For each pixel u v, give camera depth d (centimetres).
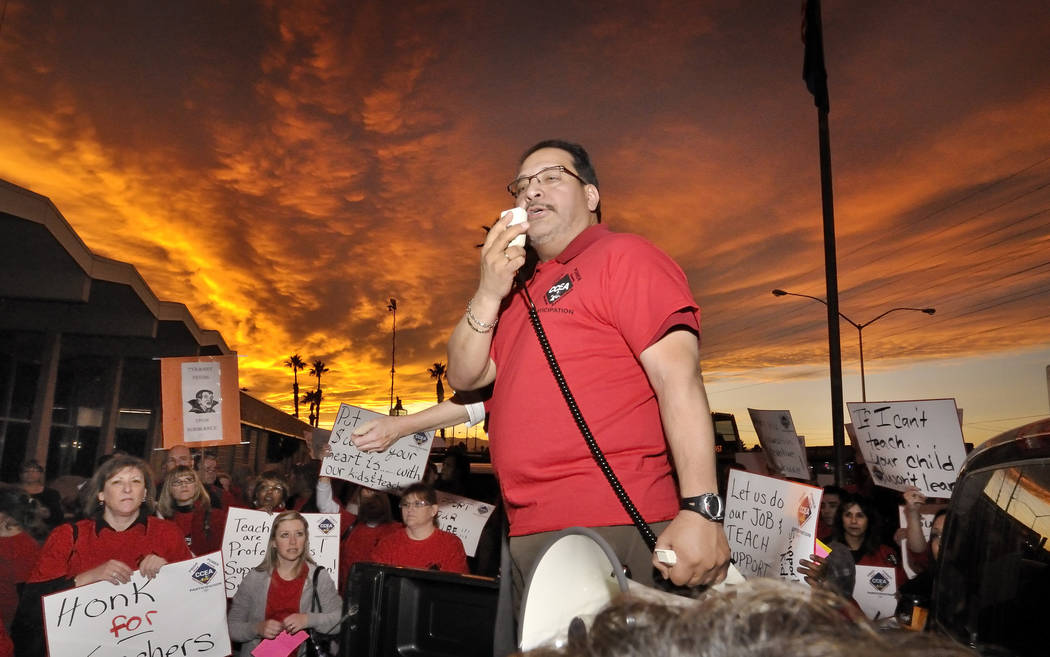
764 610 51
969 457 254
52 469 2109
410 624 273
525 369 202
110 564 478
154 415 2461
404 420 269
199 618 490
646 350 186
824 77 1541
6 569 587
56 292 1650
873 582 562
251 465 3150
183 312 2195
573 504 187
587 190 234
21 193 1347
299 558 566
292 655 542
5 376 1836
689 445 171
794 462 706
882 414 584
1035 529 210
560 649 54
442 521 774
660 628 50
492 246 211
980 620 218
